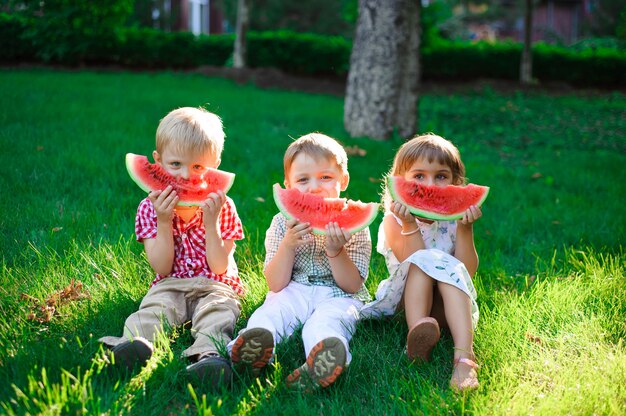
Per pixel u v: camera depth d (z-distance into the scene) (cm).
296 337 278
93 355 247
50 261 334
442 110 1268
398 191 289
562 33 3344
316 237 296
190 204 290
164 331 271
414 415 218
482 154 838
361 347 271
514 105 1438
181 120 292
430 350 253
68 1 1397
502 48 1809
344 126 860
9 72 1222
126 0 1434
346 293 296
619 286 329
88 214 405
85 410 207
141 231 299
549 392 238
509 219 486
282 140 728
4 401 215
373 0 813
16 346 252
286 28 2584
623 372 247
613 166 753
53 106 779
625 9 1841
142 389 227
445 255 275
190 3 2492
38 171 487
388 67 816
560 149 950
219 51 1698
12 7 1375
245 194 493
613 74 1856
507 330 283
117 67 1568
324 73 1766
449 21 2755
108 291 307
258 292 317
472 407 224
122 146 593
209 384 235
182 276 301
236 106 1002
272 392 232
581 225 464
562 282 337
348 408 226
